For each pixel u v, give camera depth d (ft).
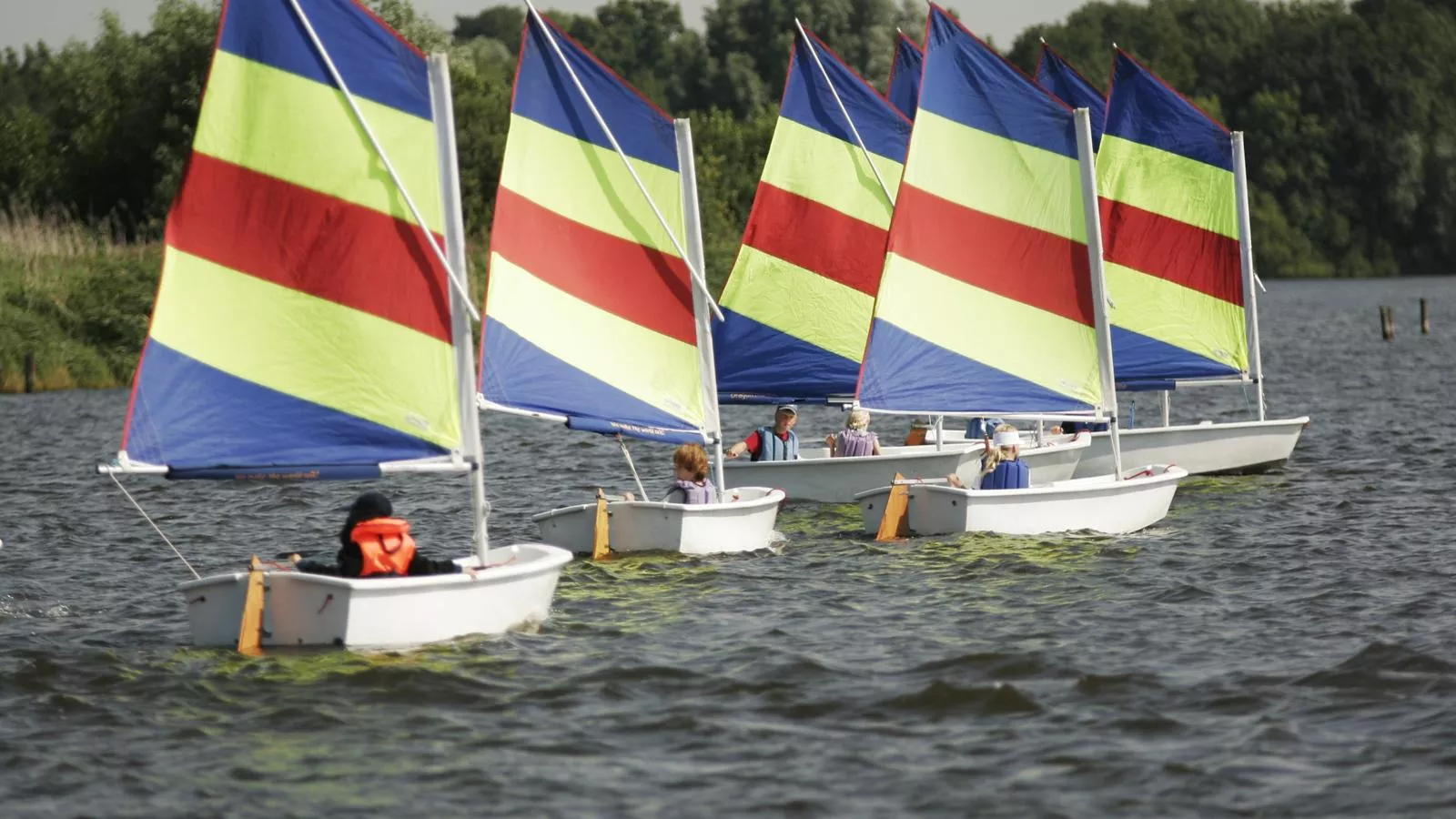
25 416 461.37
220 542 245.86
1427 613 181.57
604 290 219.82
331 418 165.89
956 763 134.21
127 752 137.39
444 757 135.95
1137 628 176.55
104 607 194.08
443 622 165.17
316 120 165.07
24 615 188.75
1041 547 222.89
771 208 302.66
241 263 163.63
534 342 214.07
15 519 267.59
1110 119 316.60
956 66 244.01
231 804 125.90
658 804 125.90
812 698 151.53
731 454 273.33
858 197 304.71
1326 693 151.12
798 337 305.73
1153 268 318.04
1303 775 130.11
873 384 248.11
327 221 165.48
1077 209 242.78
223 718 144.97
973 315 246.06
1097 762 134.00
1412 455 327.88
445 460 169.27
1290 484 291.17
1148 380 320.50
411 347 167.84
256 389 163.84
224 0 162.61
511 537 249.75
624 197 221.46
